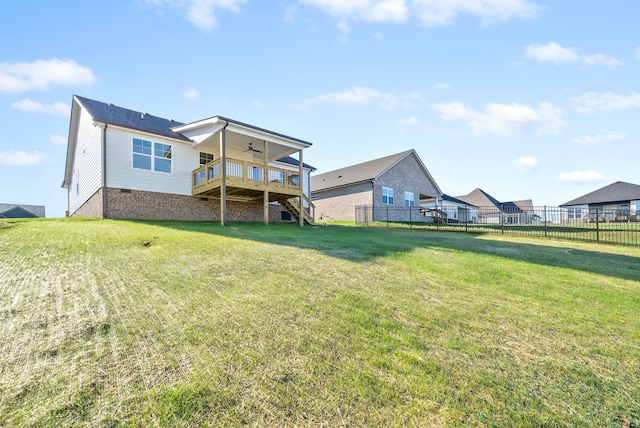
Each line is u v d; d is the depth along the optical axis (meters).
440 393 2.40
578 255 8.75
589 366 2.90
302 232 11.09
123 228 9.04
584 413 2.28
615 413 2.29
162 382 2.36
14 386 2.23
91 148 13.73
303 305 3.88
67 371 2.42
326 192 27.39
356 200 24.64
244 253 6.39
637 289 5.33
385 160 27.12
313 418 2.09
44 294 3.85
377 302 4.12
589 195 34.12
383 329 3.39
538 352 3.11
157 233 8.26
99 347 2.77
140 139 12.87
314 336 3.15
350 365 2.70
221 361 2.65
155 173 13.21
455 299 4.44
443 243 9.84
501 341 3.29
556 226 18.08
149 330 3.10
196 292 4.14
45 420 1.96
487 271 6.03
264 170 13.66
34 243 6.43
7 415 1.98
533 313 4.08
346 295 4.30
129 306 3.62
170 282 4.47
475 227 17.69
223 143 12.16
